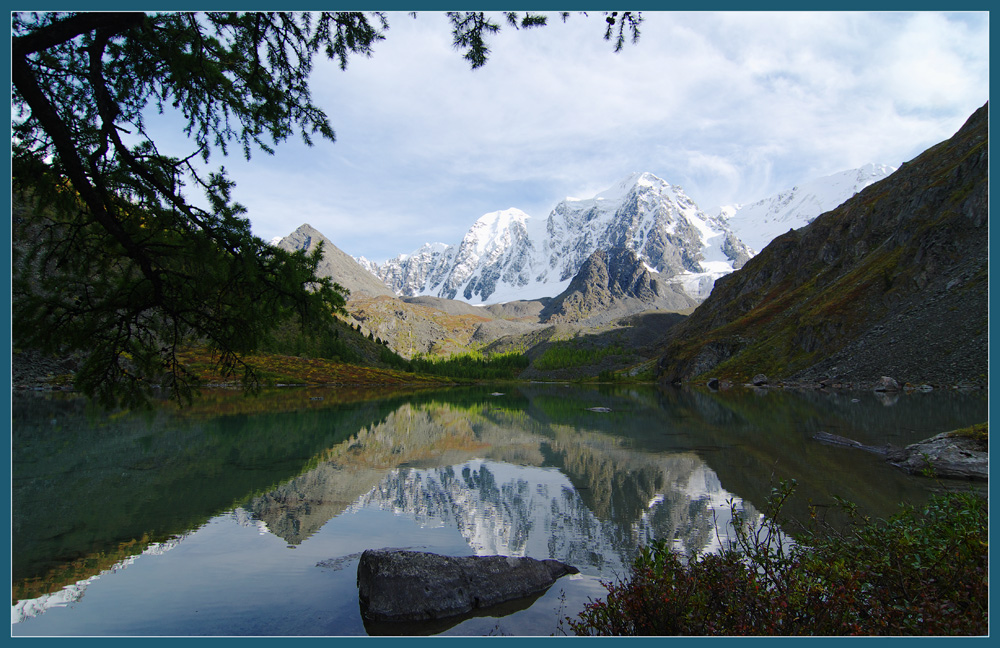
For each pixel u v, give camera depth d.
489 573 9.89
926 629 5.79
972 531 6.77
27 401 51.81
